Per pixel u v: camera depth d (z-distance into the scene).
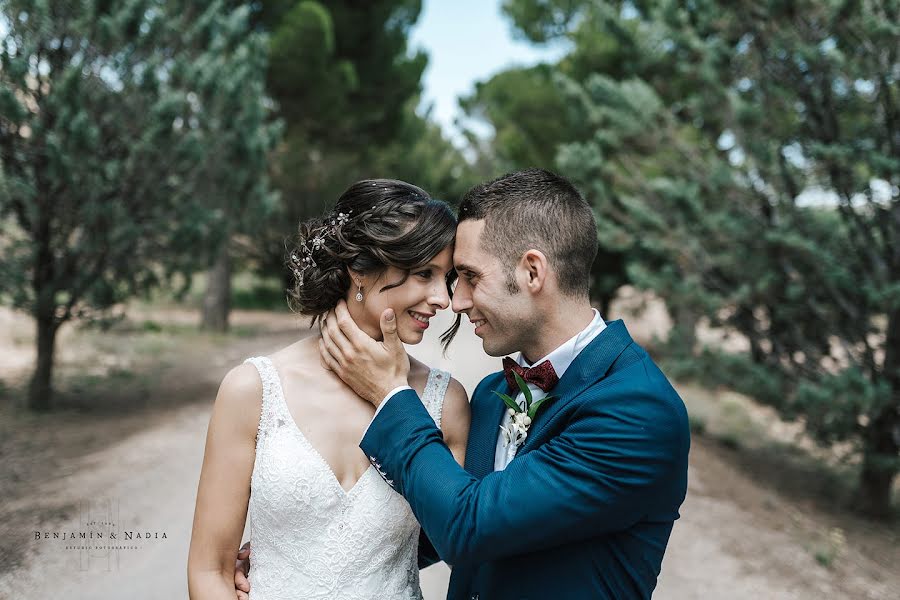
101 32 6.35
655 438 1.36
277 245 16.94
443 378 1.74
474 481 1.41
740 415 10.20
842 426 6.17
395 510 1.58
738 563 4.55
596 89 7.81
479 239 1.53
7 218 7.13
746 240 7.11
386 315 1.56
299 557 1.54
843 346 6.64
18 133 6.41
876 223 6.48
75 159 6.34
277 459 1.52
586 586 1.40
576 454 1.37
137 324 13.84
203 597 1.52
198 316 16.81
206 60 7.36
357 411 1.61
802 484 7.24
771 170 6.78
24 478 5.16
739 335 8.15
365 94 14.22
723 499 6.02
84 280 7.27
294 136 13.34
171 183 7.60
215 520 1.55
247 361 1.60
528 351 1.60
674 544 4.77
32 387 7.37
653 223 7.50
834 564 4.80
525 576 1.43
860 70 5.95
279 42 11.36
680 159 7.95
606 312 15.17
